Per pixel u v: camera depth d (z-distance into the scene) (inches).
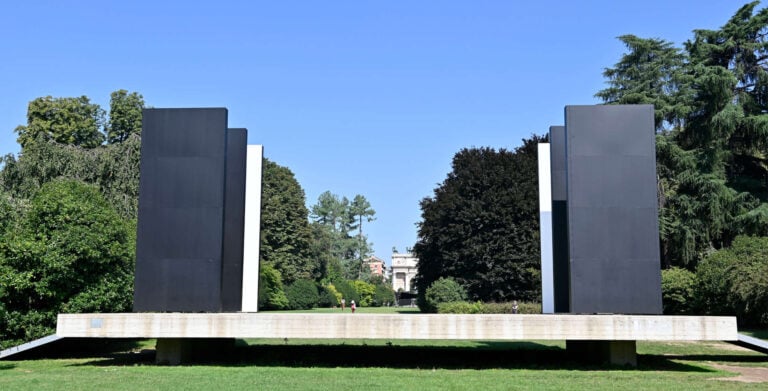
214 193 673.6
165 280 665.0
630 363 681.6
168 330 636.1
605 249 650.8
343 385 505.4
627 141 665.6
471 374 591.8
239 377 554.3
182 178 676.7
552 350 844.6
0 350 744.3
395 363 701.9
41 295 787.4
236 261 748.6
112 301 849.5
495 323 626.5
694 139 1510.8
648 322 621.9
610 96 1797.5
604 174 660.7
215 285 661.9
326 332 633.6
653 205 656.4
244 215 760.3
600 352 713.6
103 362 719.1
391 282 4889.3
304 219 2596.0
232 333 634.2
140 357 781.9
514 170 1731.1
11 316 782.5
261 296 2126.0
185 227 670.5
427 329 629.3
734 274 1081.4
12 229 858.8
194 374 577.6
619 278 647.1
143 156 682.2
